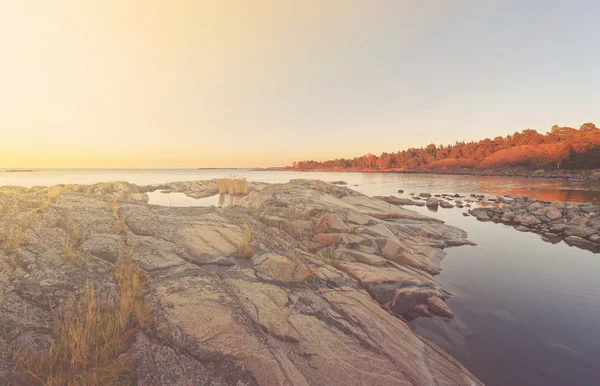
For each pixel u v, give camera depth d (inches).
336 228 499.8
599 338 284.2
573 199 1311.5
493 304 356.5
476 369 239.8
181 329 192.7
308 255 403.5
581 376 231.6
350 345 220.2
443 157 6978.4
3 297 203.6
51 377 146.6
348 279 347.3
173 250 346.6
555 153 4060.0
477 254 555.8
